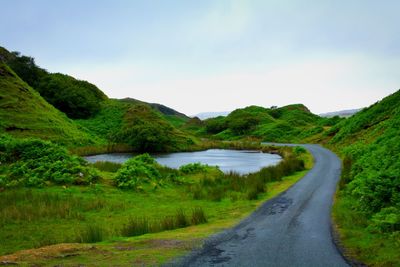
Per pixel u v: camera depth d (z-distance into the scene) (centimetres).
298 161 3562
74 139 6438
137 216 1750
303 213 1581
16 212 1669
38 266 836
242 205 1934
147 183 2580
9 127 5697
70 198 2031
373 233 1127
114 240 1168
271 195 2180
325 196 1991
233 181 2764
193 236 1194
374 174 1634
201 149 7844
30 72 10275
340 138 6162
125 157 5522
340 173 2961
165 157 5962
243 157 5875
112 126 8569
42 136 5925
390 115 4966
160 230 1359
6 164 2645
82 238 1221
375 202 1405
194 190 2497
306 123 14150
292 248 1036
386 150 2183
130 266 847
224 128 14525
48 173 2403
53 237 1378
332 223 1373
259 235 1204
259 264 890
